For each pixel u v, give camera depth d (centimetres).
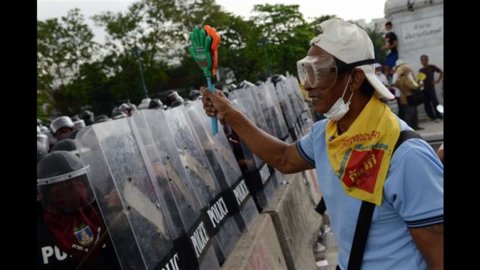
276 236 418
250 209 399
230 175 382
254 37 5191
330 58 161
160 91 5506
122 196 208
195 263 255
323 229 600
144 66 4909
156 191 238
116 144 216
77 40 4775
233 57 5353
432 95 1151
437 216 144
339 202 170
